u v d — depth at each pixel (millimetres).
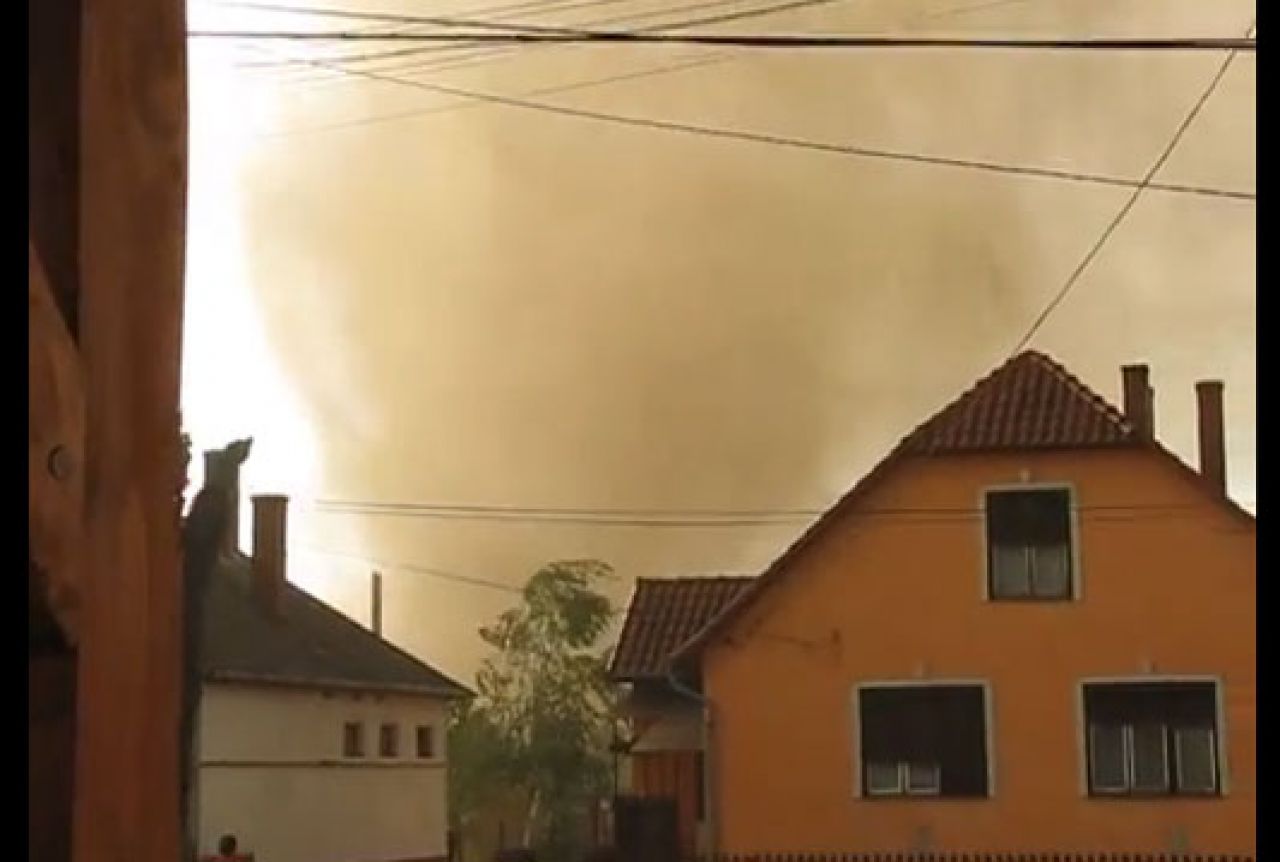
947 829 20531
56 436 923
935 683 20859
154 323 1044
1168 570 20422
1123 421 21094
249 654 22484
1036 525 20969
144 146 1048
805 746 21078
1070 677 20609
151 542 1022
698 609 24031
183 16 1089
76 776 947
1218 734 20062
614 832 22562
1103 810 20219
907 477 21391
